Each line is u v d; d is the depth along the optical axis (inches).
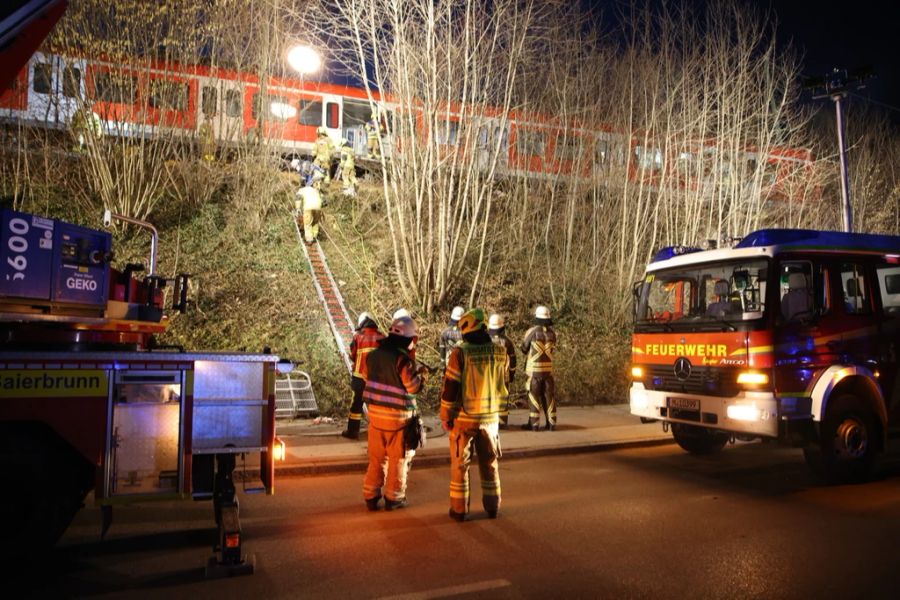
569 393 513.3
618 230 701.3
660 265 330.0
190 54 591.5
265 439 187.9
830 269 291.0
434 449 336.5
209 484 188.9
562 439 370.6
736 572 174.9
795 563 182.1
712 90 705.6
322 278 581.3
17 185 541.0
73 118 529.0
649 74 701.3
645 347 329.1
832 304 288.7
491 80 561.3
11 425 172.1
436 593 159.9
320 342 489.4
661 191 668.1
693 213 695.1
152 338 270.7
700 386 295.9
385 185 553.9
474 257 684.1
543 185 708.0
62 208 556.4
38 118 533.3
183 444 179.0
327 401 425.7
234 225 623.8
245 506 240.8
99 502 171.2
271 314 511.5
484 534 207.9
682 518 227.1
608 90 709.9
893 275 310.8
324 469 294.8
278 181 680.4
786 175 743.1
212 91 604.1
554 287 676.7
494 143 573.6
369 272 612.4
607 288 674.2
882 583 167.6
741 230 706.8
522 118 653.3
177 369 180.4
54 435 175.2
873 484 282.7
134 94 555.2
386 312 555.2
